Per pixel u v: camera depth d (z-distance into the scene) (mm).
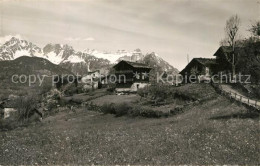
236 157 16312
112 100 83250
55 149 20234
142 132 28547
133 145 20578
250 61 76000
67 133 29109
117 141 22484
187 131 26094
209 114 44906
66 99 101875
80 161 16391
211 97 58969
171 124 38312
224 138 21406
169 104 63781
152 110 56188
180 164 15344
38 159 17297
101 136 25500
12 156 18016
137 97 82250
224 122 31922
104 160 16531
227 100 53188
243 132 23719
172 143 20484
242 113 40094
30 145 22594
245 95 59344
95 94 106000
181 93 65688
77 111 80312
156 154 17734
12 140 24609
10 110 85062
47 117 83062
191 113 50375
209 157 16469
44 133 30156
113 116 63188
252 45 75438
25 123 69875
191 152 17562
